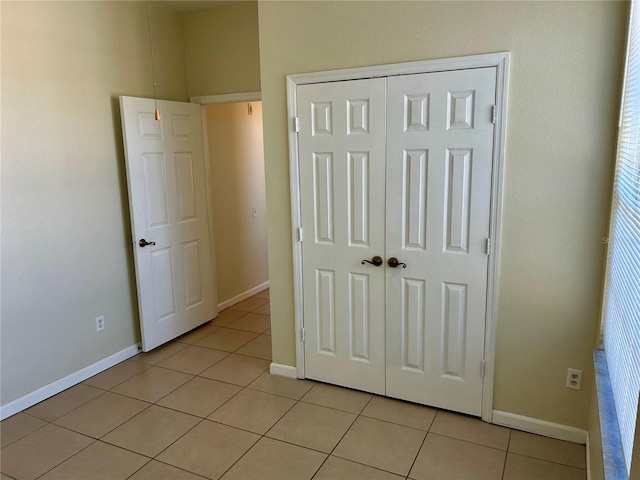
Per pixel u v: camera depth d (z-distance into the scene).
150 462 2.39
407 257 2.71
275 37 2.87
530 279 2.44
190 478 2.27
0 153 2.71
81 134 3.18
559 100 2.24
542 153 2.31
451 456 2.38
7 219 2.77
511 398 2.59
